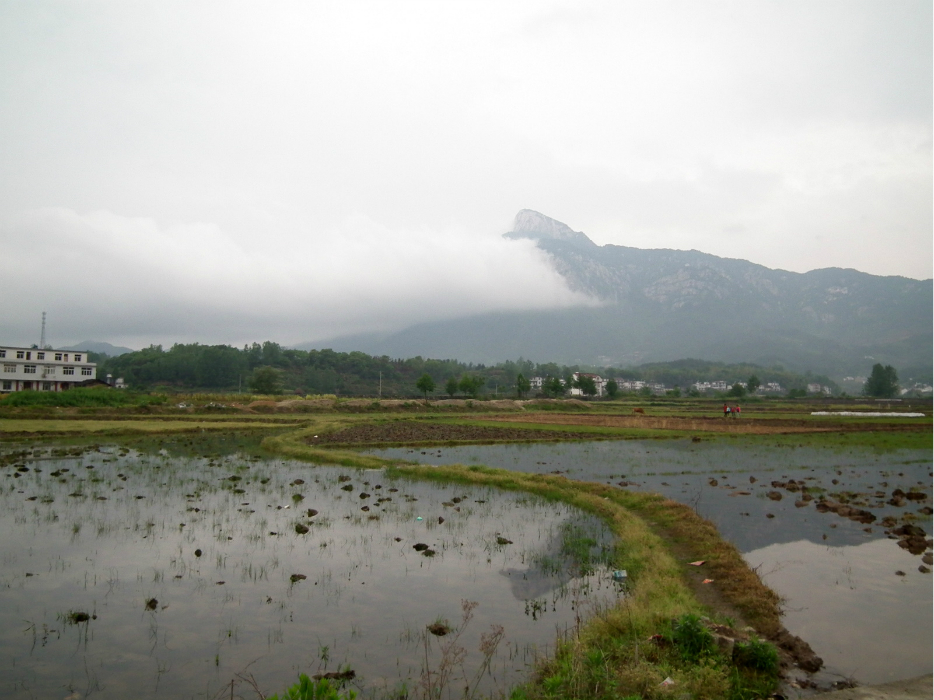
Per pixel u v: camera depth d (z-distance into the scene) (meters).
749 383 189.62
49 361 93.44
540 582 13.20
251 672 9.05
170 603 11.72
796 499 22.95
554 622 11.03
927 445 43.00
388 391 189.50
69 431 43.28
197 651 9.74
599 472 29.86
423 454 37.03
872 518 19.31
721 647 9.17
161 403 68.06
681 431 53.31
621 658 9.01
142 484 24.27
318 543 16.00
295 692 6.22
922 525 18.80
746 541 16.88
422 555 15.07
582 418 69.94
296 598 12.06
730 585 12.69
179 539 16.16
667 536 17.27
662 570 13.35
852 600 12.30
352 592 12.45
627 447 41.53
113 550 15.07
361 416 70.94
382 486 25.05
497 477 25.70
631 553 14.92
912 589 12.99
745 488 25.42
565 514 20.14
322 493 22.98
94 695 8.34
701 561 14.55
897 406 118.19
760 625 10.75
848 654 9.88
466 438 45.03
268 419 61.50
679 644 9.35
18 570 13.45
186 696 8.33
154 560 14.34
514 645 9.99
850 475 29.38
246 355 186.25
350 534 16.97
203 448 37.78
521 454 37.19
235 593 12.30
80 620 10.80
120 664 9.26
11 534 16.39
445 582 13.14
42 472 26.91
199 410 66.00
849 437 48.69
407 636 10.35
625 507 20.97
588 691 8.09
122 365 170.50
